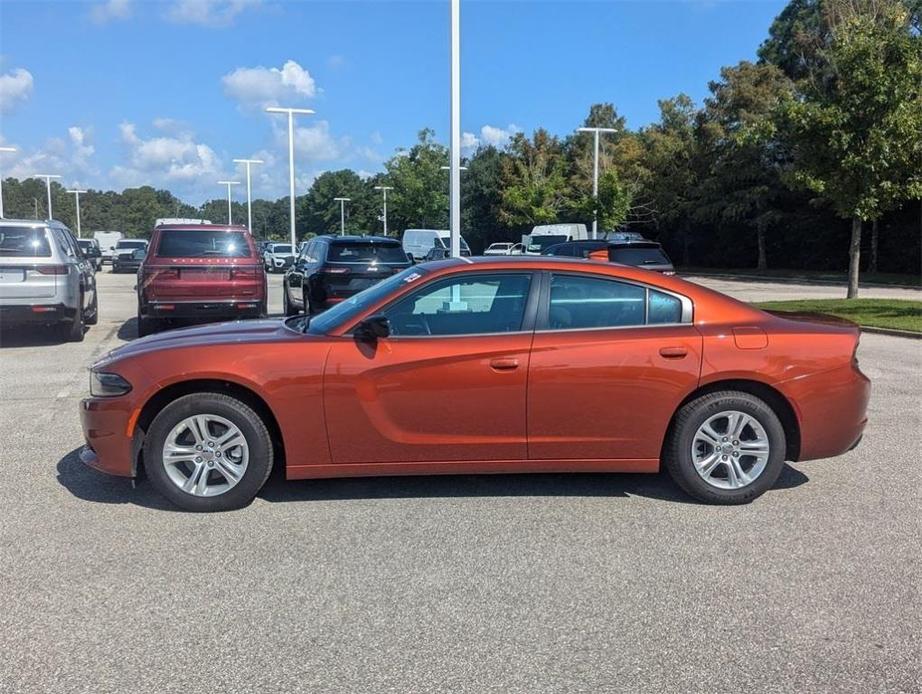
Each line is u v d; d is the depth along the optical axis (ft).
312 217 351.87
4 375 31.42
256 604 12.37
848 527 15.78
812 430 16.90
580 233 118.01
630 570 13.71
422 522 15.85
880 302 60.34
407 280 17.06
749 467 17.04
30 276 36.94
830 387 16.81
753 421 16.75
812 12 120.67
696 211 124.98
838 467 19.88
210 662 10.73
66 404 26.20
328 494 17.46
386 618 11.97
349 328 16.43
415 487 17.98
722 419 16.88
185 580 13.17
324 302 40.78
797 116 55.67
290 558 14.08
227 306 40.16
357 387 15.96
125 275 118.83
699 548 14.67
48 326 45.68
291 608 12.25
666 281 17.07
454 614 12.11
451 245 47.37
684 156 127.44
